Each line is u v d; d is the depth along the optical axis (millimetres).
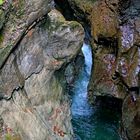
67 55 13320
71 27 12938
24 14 11180
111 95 15922
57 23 12812
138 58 15438
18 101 11469
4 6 10508
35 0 11375
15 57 11242
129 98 14977
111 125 16094
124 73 15531
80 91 17688
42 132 11984
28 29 11547
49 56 12977
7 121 10719
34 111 12148
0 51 10414
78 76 18484
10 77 11039
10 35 10836
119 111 16594
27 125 11406
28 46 11766
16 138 10688
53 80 13461
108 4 17281
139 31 15930
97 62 16781
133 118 14258
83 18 18984
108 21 16969
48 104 12984
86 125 16016
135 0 16203
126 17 16453
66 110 14156
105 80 16266
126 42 15992
